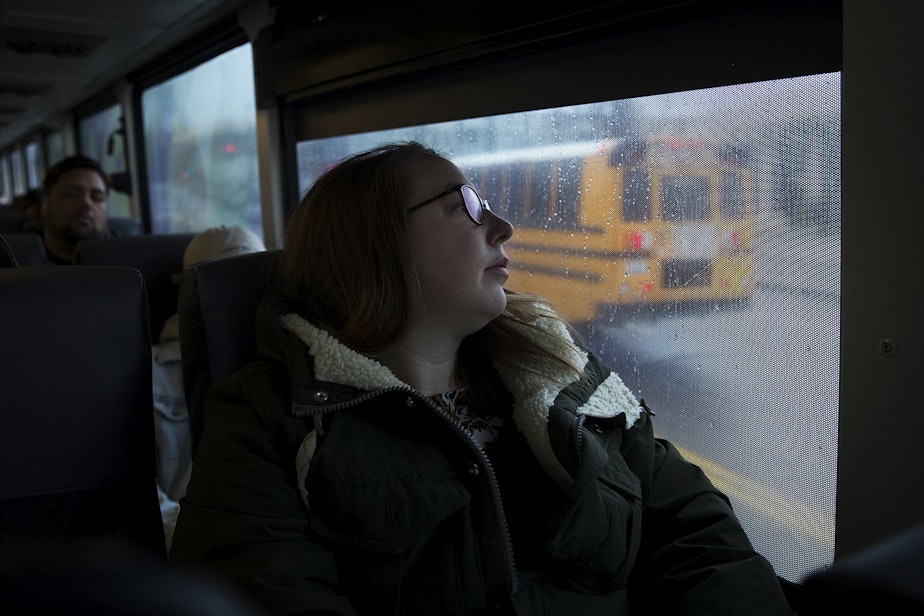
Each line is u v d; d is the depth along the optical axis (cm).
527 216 157
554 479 101
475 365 109
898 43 86
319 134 214
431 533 87
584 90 135
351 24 179
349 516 84
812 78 103
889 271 90
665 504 106
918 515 91
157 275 230
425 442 92
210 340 113
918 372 89
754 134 112
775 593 92
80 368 97
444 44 151
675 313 129
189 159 336
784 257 111
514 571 88
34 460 95
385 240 98
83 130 522
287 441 88
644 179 131
